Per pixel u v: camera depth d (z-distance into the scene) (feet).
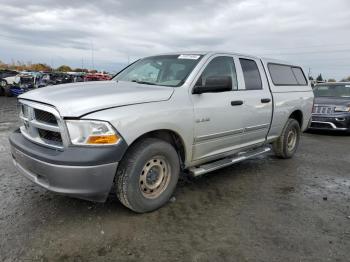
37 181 10.80
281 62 20.08
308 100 21.86
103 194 10.53
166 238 10.31
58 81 71.36
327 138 30.71
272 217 12.17
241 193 14.60
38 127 11.02
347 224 11.83
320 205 13.57
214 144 14.29
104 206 12.37
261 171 18.29
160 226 11.08
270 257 9.49
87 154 9.94
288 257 9.52
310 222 11.87
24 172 11.51
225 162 15.24
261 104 16.79
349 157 22.72
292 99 19.86
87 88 12.08
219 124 14.10
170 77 13.85
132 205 11.40
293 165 19.94
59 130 10.25
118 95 11.04
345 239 10.69
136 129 10.77
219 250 9.75
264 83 17.67
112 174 10.41
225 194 14.38
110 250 9.52
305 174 18.07
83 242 9.88
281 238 10.60
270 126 18.19
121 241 10.03
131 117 10.69
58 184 10.09
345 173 18.60
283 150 20.49
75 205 12.37
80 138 10.09
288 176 17.56
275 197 14.30
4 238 9.91
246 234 10.78
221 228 11.12
